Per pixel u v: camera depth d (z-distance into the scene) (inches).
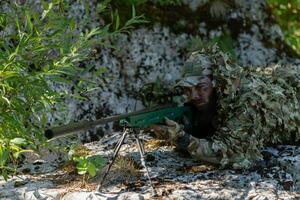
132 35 350.6
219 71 279.0
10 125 244.8
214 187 260.4
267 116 282.7
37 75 238.5
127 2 358.9
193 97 279.7
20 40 238.2
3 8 325.1
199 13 378.0
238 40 384.5
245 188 262.4
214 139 276.4
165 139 297.4
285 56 394.6
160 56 355.9
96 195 253.6
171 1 370.6
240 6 389.7
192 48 363.3
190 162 286.8
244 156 275.9
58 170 291.7
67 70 271.3
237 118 276.2
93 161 258.5
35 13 245.4
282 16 483.8
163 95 305.6
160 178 269.4
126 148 305.4
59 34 249.1
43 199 259.9
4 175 262.5
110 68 340.8
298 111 295.7
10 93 248.8
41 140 262.2
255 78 290.4
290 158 281.4
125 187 262.4
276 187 264.5
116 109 338.0
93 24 342.6
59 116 317.1
